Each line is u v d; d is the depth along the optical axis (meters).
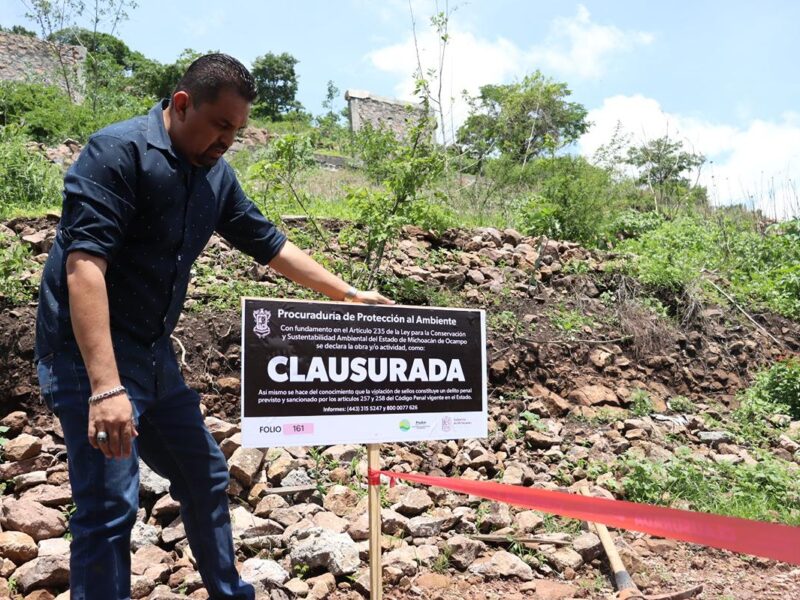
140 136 2.19
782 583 3.52
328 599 3.01
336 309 2.57
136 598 2.95
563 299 7.16
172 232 2.27
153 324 2.30
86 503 2.08
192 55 11.05
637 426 5.50
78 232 2.04
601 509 1.91
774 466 4.88
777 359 7.64
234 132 2.28
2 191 7.42
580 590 3.31
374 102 22.42
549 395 5.76
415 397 2.68
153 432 2.43
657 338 7.00
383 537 3.53
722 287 8.88
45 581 2.95
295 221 7.13
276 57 43.28
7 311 4.82
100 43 18.69
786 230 11.29
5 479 3.85
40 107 12.46
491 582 3.31
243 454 3.93
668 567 3.69
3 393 4.42
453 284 6.84
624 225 10.61
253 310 2.45
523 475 4.46
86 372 2.13
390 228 6.08
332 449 4.33
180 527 3.45
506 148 11.57
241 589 2.46
